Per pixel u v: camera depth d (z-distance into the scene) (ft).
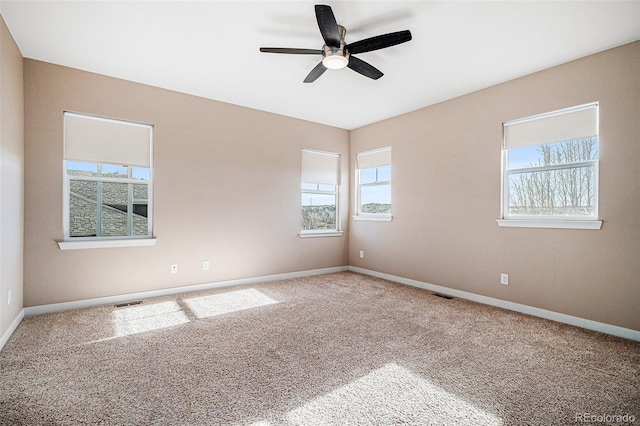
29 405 5.48
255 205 14.84
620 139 8.87
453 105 13.20
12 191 8.65
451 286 13.17
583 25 7.98
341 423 5.13
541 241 10.53
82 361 7.11
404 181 15.25
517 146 11.27
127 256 11.73
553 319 10.18
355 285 14.69
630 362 7.31
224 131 13.89
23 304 9.86
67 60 10.16
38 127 10.12
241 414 5.32
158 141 12.30
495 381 6.46
